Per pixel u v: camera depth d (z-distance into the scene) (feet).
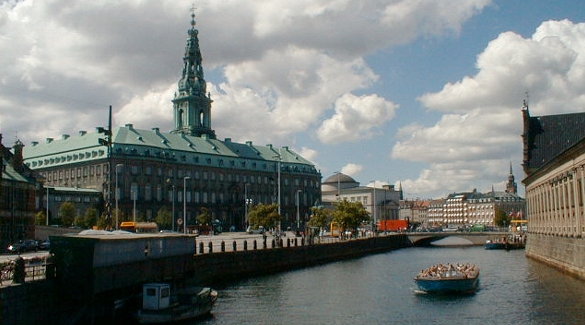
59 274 135.44
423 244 573.74
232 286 222.89
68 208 487.20
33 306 125.08
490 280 234.99
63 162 615.57
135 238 159.02
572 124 369.50
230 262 245.04
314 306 177.78
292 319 158.61
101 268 138.51
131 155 591.37
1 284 120.98
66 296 135.13
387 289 214.48
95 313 137.59
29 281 126.52
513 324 149.28
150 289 148.97
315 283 232.73
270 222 510.17
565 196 243.60
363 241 432.66
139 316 144.66
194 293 163.43
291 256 304.09
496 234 563.48
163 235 179.52
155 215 605.31
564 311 163.12
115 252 146.30
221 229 628.69
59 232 334.44
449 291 201.57
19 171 330.13
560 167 254.27
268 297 194.59
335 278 251.19
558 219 261.03
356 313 167.12
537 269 272.51
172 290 169.58
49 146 651.25
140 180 597.52
